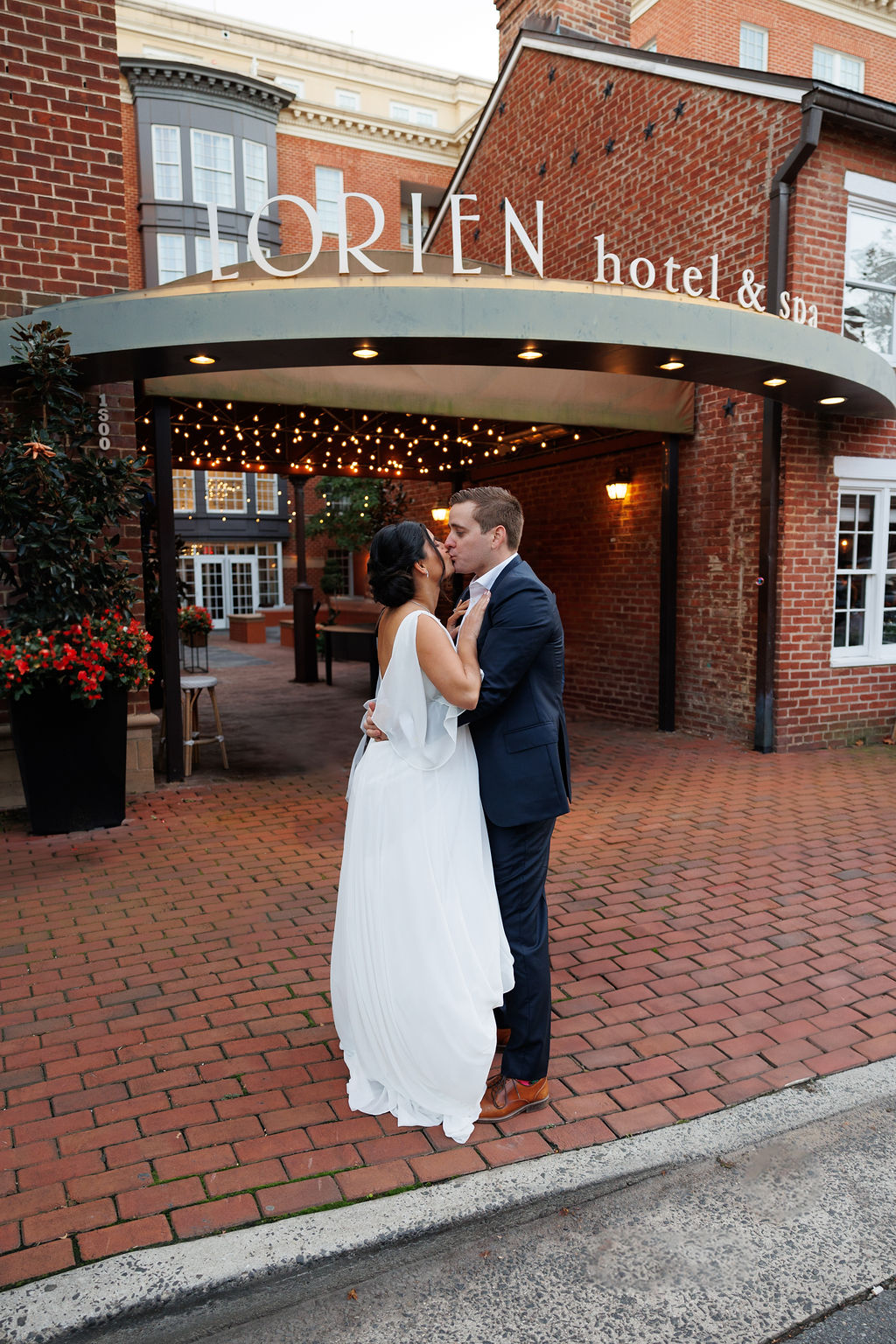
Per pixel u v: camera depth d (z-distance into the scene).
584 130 9.00
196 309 4.30
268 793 6.21
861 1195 2.29
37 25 5.27
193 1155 2.37
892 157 7.28
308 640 12.35
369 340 4.42
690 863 4.75
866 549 7.79
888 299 7.60
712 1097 2.66
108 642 4.90
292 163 21.94
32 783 5.09
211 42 21.34
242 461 10.43
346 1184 2.25
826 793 6.16
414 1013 2.38
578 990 3.34
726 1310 1.92
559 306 4.54
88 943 3.72
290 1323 1.90
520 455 10.14
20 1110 2.57
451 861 2.38
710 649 7.97
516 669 2.34
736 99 7.23
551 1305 1.94
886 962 3.60
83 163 5.46
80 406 4.99
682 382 7.73
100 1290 1.90
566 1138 2.46
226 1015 3.14
